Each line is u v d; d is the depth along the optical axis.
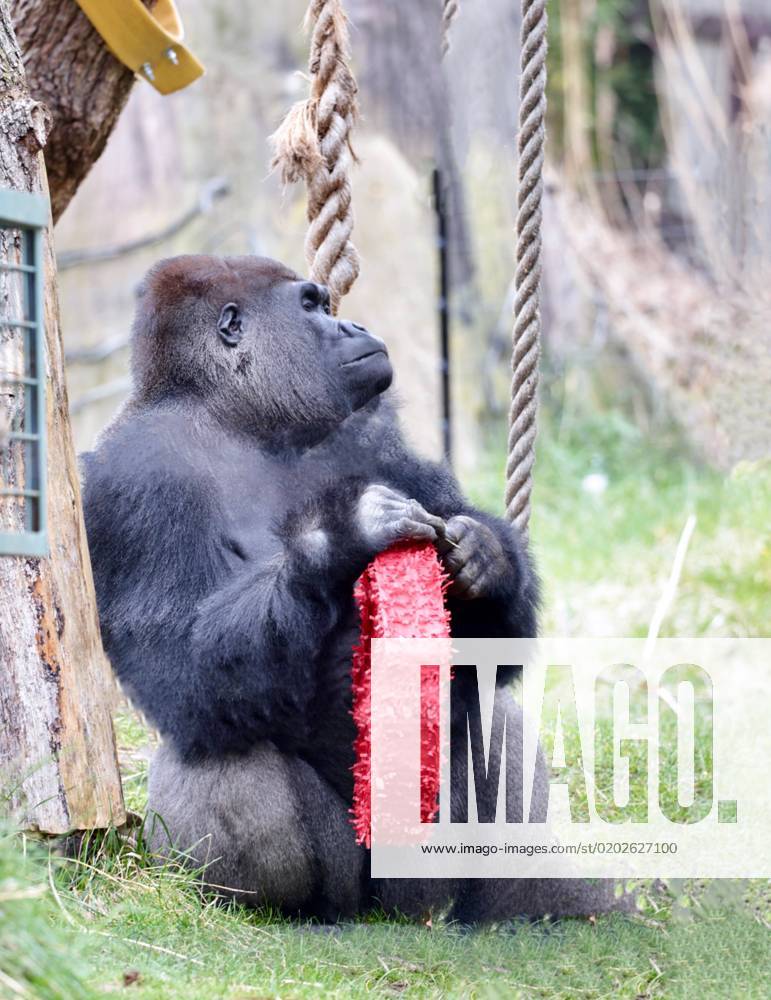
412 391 23.03
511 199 27.58
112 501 7.91
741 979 7.36
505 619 8.05
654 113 34.28
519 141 9.76
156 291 8.56
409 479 8.62
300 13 24.64
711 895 8.63
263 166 24.28
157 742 10.38
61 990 5.73
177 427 8.23
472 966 7.36
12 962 5.64
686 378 25.02
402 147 25.03
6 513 7.43
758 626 14.00
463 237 26.45
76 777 7.57
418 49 25.28
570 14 31.58
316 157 9.49
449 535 7.54
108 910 7.30
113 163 24.36
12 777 7.38
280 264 8.80
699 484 19.98
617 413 23.69
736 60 34.25
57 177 11.34
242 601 7.45
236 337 8.44
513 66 27.81
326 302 8.82
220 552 7.91
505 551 8.09
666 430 23.78
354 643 7.88
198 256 8.73
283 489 8.31
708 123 31.84
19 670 7.47
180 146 24.25
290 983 6.70
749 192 22.75
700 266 27.69
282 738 7.79
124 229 24.17
